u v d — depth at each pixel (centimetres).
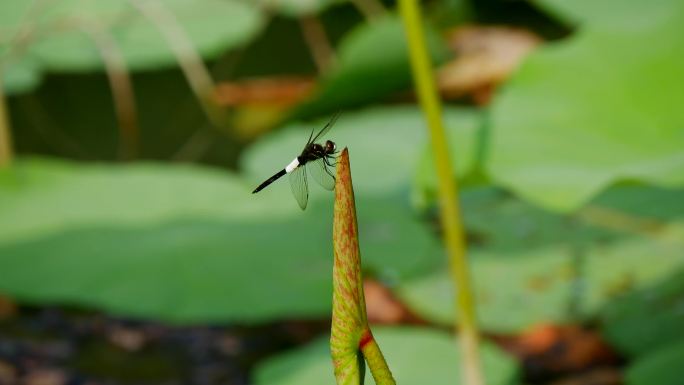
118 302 166
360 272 129
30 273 170
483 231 178
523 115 154
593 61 157
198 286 167
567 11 184
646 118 153
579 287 169
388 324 171
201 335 171
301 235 174
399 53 189
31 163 185
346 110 207
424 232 176
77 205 179
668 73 155
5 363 166
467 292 151
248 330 171
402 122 201
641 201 178
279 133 204
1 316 172
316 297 166
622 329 165
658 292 167
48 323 171
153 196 181
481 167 151
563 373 163
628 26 160
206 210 179
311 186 183
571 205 147
